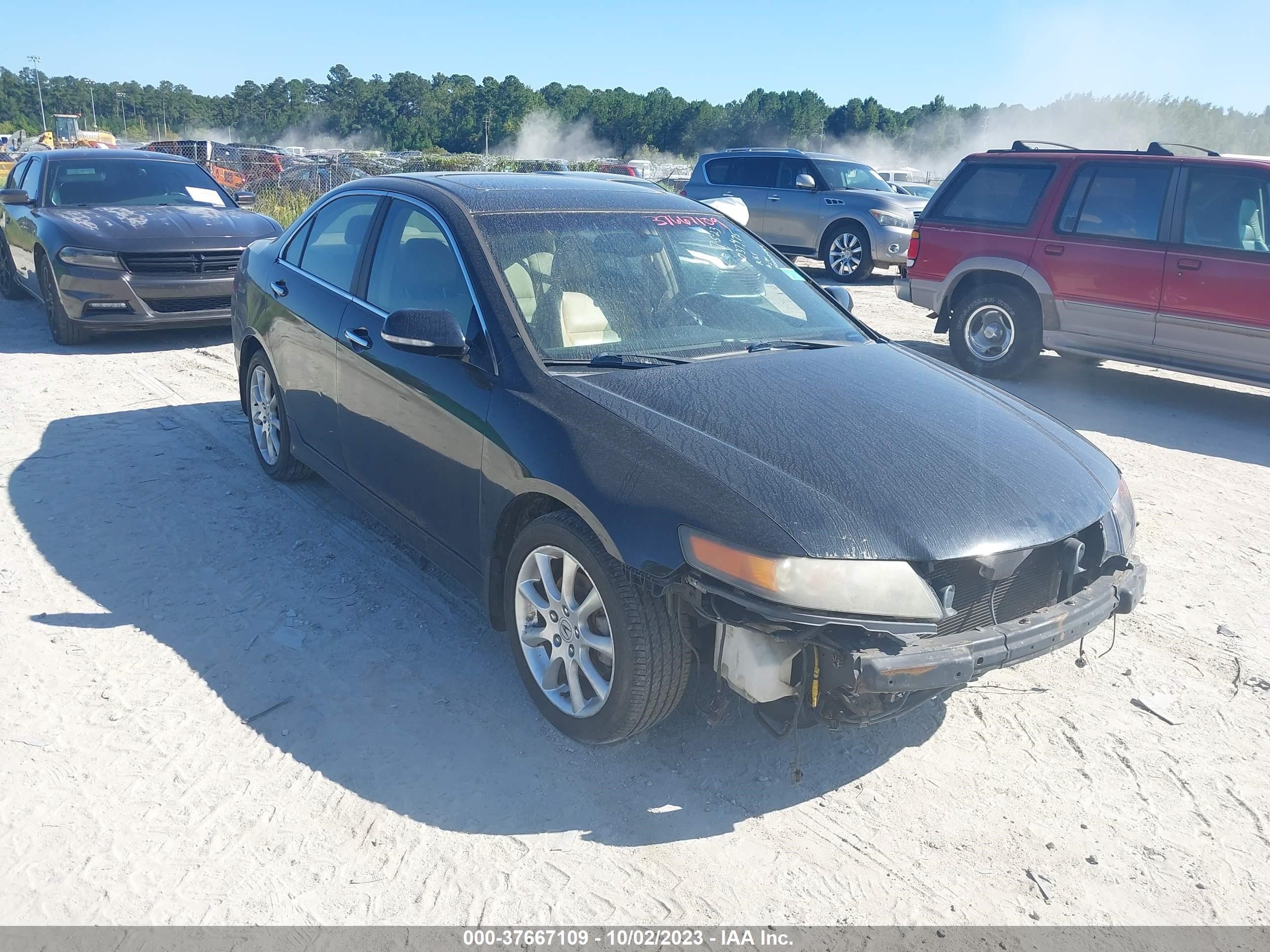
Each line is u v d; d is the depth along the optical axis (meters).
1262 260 6.92
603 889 2.59
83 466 5.53
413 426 3.68
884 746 3.24
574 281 3.65
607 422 3.02
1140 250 7.47
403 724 3.27
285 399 4.87
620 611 2.84
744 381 3.34
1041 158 8.10
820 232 14.71
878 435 3.07
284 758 3.07
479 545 3.43
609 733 3.02
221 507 4.99
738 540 2.60
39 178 9.52
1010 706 3.50
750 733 3.27
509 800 2.92
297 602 4.05
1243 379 7.20
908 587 2.61
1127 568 3.07
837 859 2.73
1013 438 3.26
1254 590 4.47
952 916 2.54
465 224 3.71
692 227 4.24
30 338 8.95
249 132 161.00
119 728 3.19
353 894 2.55
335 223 4.63
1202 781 3.11
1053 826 2.89
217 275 8.52
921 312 11.67
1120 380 8.65
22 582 4.15
